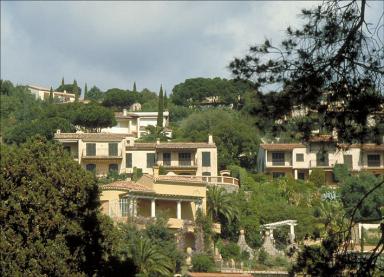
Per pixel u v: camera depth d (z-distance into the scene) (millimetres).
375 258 19484
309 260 20094
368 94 20109
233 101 179000
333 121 20547
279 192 100688
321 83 20312
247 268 77812
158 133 142000
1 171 57219
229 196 88250
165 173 109750
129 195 82625
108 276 54938
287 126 20875
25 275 53344
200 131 136625
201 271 73875
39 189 56906
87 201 58156
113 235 57438
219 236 84312
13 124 161000
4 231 54844
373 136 20500
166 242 73688
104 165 113438
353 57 20250
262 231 86375
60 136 114312
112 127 150750
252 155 123875
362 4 20250
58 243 54844
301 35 20656
